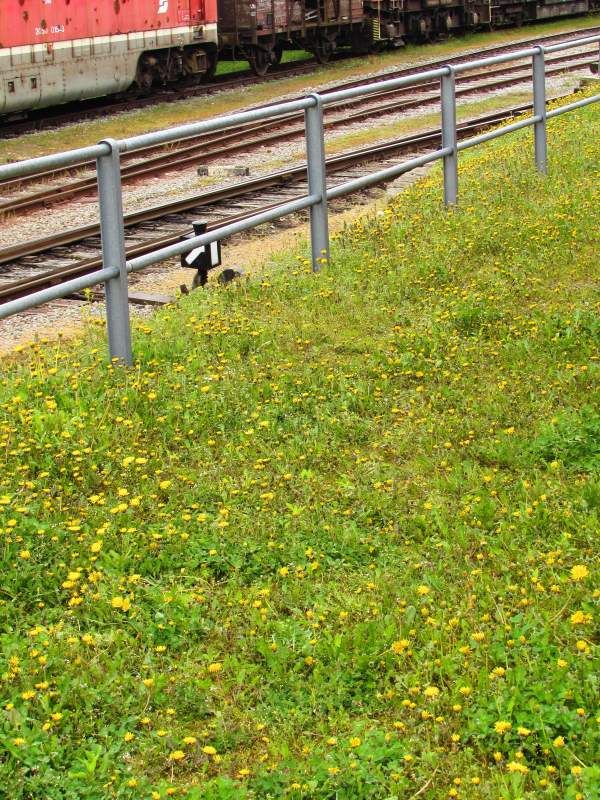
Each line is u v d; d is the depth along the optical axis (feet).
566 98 76.33
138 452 22.81
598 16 188.24
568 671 15.71
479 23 159.33
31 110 99.81
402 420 24.29
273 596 18.11
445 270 34.04
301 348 28.60
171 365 27.27
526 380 25.93
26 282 40.93
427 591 17.71
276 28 124.26
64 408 24.75
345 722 15.23
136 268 27.37
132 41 100.63
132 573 18.75
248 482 21.65
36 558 18.79
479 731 14.82
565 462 22.29
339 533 19.83
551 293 31.86
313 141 34.12
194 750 14.85
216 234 29.94
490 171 49.55
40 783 13.96
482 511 20.27
